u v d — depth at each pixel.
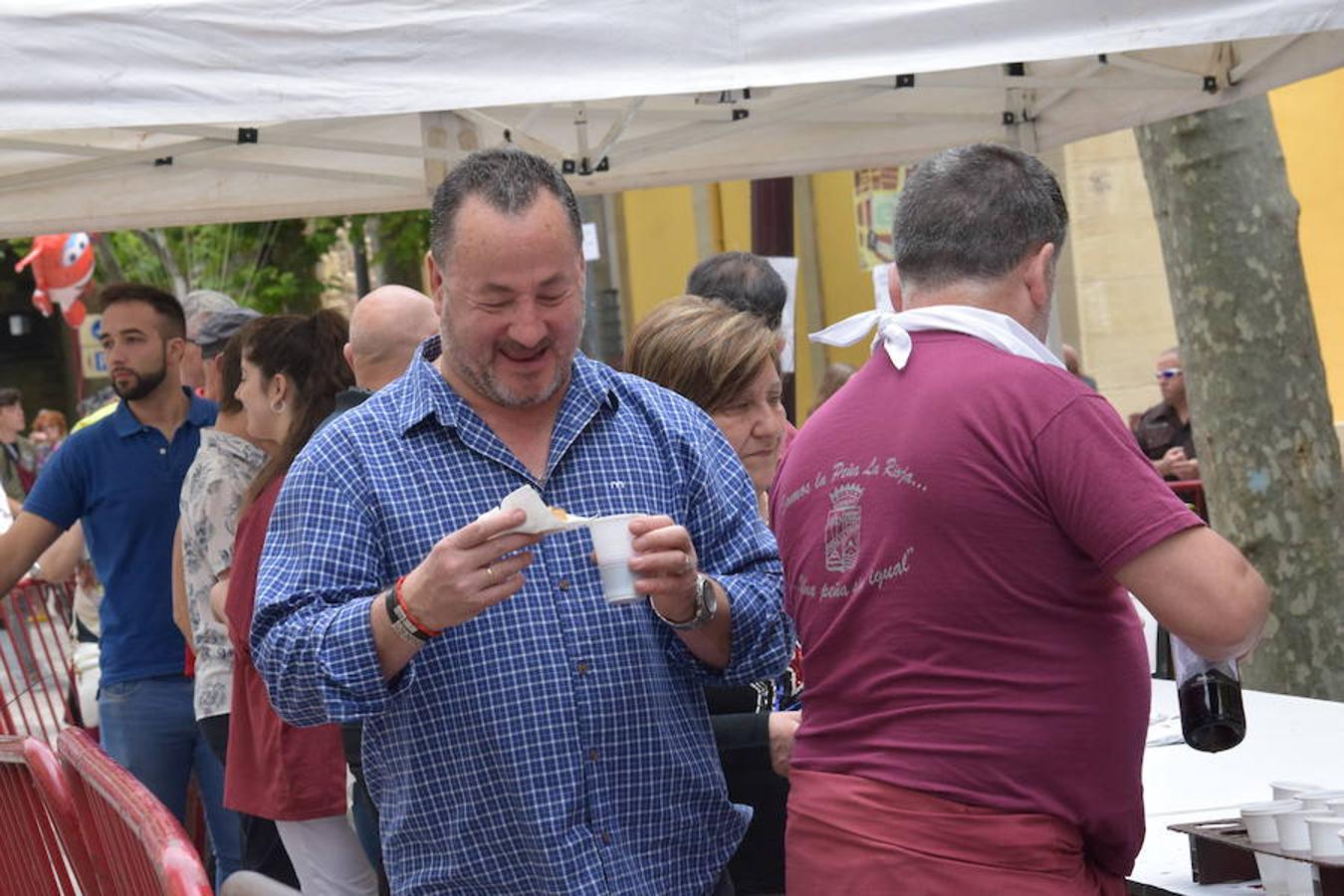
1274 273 14.95
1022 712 5.68
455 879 5.78
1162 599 5.50
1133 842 5.92
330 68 9.53
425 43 9.61
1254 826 6.21
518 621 5.75
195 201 14.54
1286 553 14.98
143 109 9.35
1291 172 22.70
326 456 5.85
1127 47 9.90
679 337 7.89
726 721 7.11
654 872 5.89
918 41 9.87
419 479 5.83
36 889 7.82
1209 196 14.89
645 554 5.50
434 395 5.91
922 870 5.74
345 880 9.07
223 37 9.43
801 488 6.20
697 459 6.20
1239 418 15.01
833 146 15.05
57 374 72.06
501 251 5.55
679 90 9.73
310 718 5.62
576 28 9.67
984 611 5.69
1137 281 26.36
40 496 12.21
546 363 5.72
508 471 5.89
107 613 12.20
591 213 37.56
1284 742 8.99
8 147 12.77
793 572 6.25
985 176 6.03
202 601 10.45
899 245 6.20
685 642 5.90
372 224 39.44
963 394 5.77
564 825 5.71
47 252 35.97
